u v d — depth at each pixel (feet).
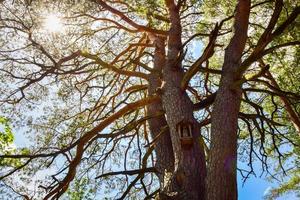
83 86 41.14
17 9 28.58
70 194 35.60
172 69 29.37
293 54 37.09
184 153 23.38
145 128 39.40
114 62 39.04
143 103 30.30
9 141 30.53
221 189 20.34
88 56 31.58
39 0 28.50
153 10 32.96
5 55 31.17
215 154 21.66
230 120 23.02
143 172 27.40
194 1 38.24
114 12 33.96
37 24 28.71
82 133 36.55
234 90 24.31
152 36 37.96
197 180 22.43
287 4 32.94
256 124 32.37
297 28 32.76
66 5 29.55
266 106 44.29
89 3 31.22
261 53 24.30
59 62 30.35
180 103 26.43
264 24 39.52
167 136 28.66
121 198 30.66
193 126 24.79
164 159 27.25
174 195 21.54
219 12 39.88
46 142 35.63
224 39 43.34
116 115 29.63
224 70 25.72
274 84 38.50
